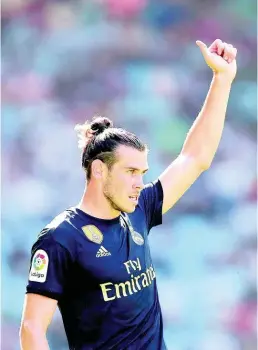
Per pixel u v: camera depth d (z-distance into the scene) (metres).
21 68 61.78
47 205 54.16
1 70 61.31
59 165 55.75
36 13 63.38
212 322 48.91
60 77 61.44
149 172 55.66
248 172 55.03
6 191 54.75
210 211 52.69
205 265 50.75
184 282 50.03
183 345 48.16
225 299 49.69
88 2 63.88
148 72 61.44
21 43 62.34
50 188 55.03
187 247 51.03
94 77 61.38
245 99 59.84
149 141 57.88
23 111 58.91
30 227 53.03
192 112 59.53
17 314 49.50
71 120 59.19
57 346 44.53
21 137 57.28
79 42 62.69
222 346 48.22
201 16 63.94
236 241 51.97
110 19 63.75
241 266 51.09
